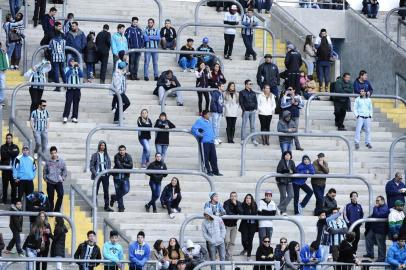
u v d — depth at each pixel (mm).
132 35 97125
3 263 73938
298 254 78000
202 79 94000
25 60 96688
